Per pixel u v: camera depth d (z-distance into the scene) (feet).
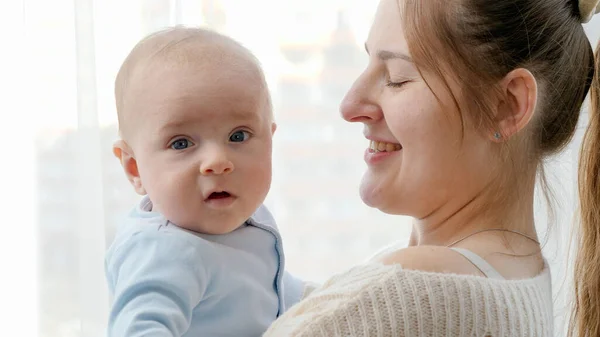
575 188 4.92
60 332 6.44
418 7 3.51
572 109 3.78
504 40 3.46
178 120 3.58
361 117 3.78
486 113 3.47
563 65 3.65
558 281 5.01
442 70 3.47
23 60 6.35
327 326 3.01
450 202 3.62
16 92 6.35
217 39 3.80
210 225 3.65
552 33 3.59
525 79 3.42
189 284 3.45
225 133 3.62
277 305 3.90
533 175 3.68
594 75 3.83
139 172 3.76
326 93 6.15
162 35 3.86
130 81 3.76
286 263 6.28
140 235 3.63
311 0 6.09
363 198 3.84
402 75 3.60
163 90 3.62
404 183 3.66
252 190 3.69
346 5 6.08
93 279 6.09
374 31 3.75
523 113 3.45
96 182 6.05
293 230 6.26
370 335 2.95
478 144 3.51
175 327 3.32
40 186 6.31
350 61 6.10
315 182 6.22
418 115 3.52
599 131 3.87
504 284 3.17
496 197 3.57
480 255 3.34
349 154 6.18
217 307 3.64
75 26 5.96
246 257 3.79
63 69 6.22
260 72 3.80
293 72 6.15
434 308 2.98
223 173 3.59
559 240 4.99
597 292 3.89
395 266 3.09
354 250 6.25
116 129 6.10
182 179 3.59
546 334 3.34
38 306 6.42
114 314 3.43
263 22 5.95
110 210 6.12
